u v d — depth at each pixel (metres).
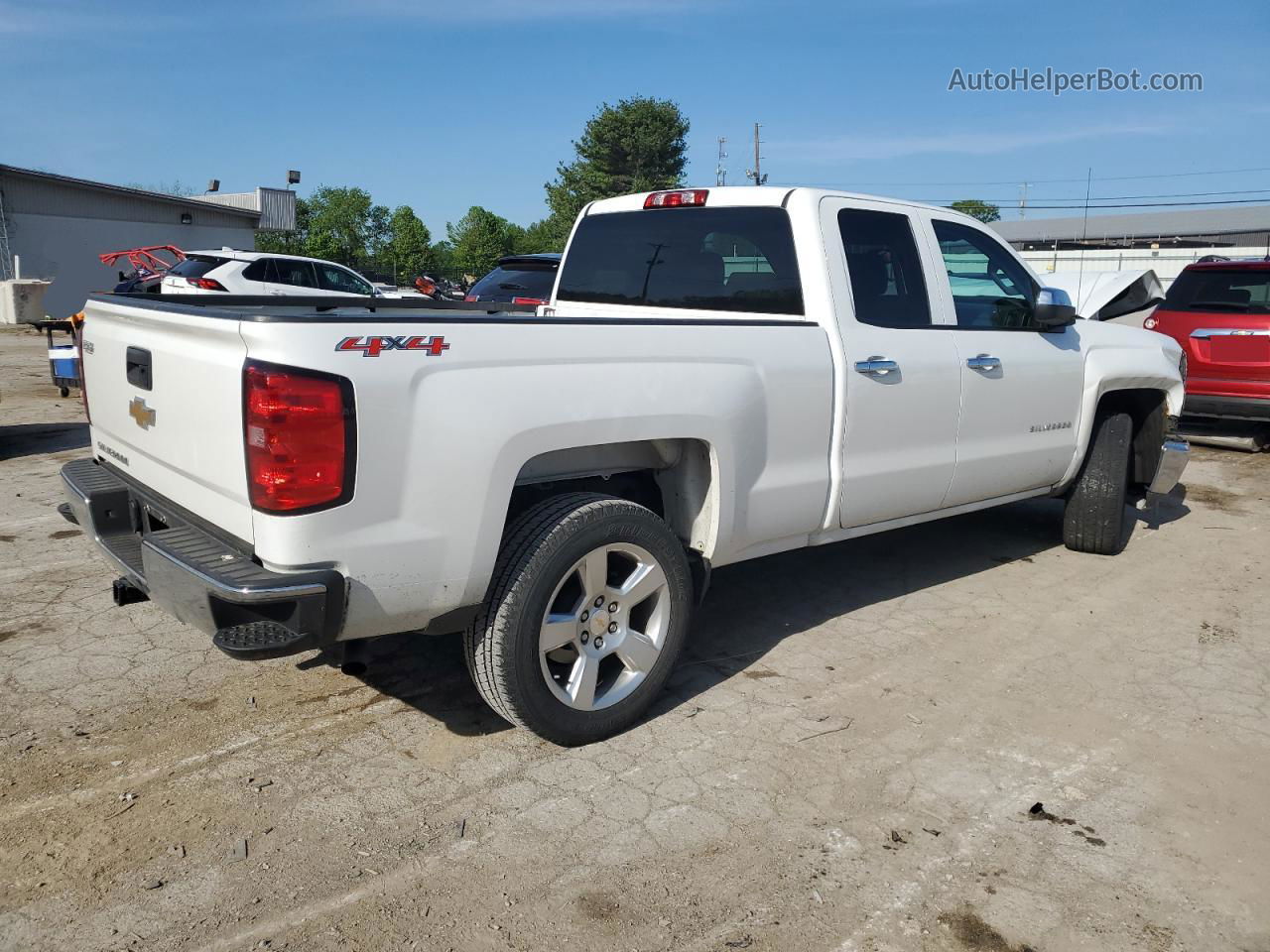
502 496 2.98
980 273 4.86
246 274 16.08
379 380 2.71
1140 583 5.32
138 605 4.64
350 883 2.66
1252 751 3.46
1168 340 5.96
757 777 3.23
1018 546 6.01
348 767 3.25
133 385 3.31
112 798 3.03
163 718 3.54
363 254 74.62
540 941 2.45
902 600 4.98
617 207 4.90
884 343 4.19
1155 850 2.87
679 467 3.71
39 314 16.27
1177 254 42.06
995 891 2.67
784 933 2.49
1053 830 2.96
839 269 4.10
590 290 5.00
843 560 5.66
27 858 2.73
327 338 2.64
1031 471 5.17
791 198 4.15
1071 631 4.59
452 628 3.09
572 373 3.12
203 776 3.17
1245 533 6.41
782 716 3.67
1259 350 8.74
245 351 2.64
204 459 2.87
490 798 3.08
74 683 3.80
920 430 4.40
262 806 3.01
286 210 42.56
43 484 7.05
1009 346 4.86
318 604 2.65
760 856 2.81
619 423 3.23
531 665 3.15
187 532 2.99
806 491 3.96
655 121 60.94
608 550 3.30
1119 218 64.31
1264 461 8.92
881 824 2.98
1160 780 3.26
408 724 3.55
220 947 2.40
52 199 30.30
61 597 4.72
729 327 3.62
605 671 3.60
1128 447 5.67
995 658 4.25
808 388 3.88
